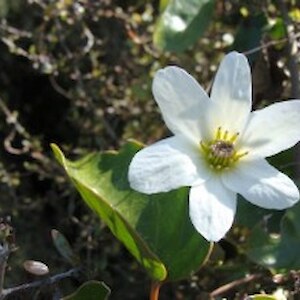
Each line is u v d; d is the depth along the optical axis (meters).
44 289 0.30
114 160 0.28
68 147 0.48
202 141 0.27
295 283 0.30
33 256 0.47
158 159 0.25
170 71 0.26
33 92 0.57
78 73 0.46
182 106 0.26
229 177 0.26
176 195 0.27
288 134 0.27
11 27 0.51
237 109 0.27
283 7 0.37
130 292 0.44
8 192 0.49
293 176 0.33
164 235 0.27
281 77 0.38
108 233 0.39
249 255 0.30
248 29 0.38
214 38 0.44
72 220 0.43
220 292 0.31
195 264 0.27
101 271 0.37
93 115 0.48
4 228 0.26
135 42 0.44
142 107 0.46
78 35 0.48
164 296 0.43
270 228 0.32
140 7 0.50
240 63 0.27
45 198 0.48
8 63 0.56
